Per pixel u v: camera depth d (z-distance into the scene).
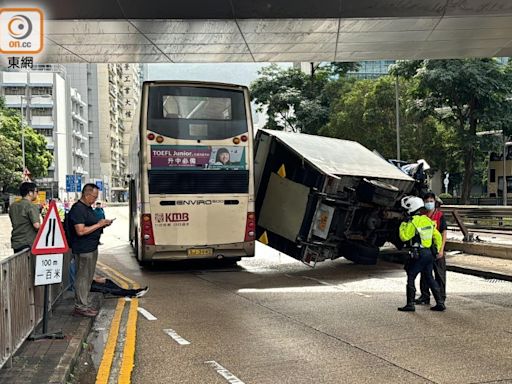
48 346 6.47
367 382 5.52
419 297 9.96
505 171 39.19
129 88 138.38
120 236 27.61
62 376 5.36
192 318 8.70
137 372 5.98
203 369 6.05
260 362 6.27
